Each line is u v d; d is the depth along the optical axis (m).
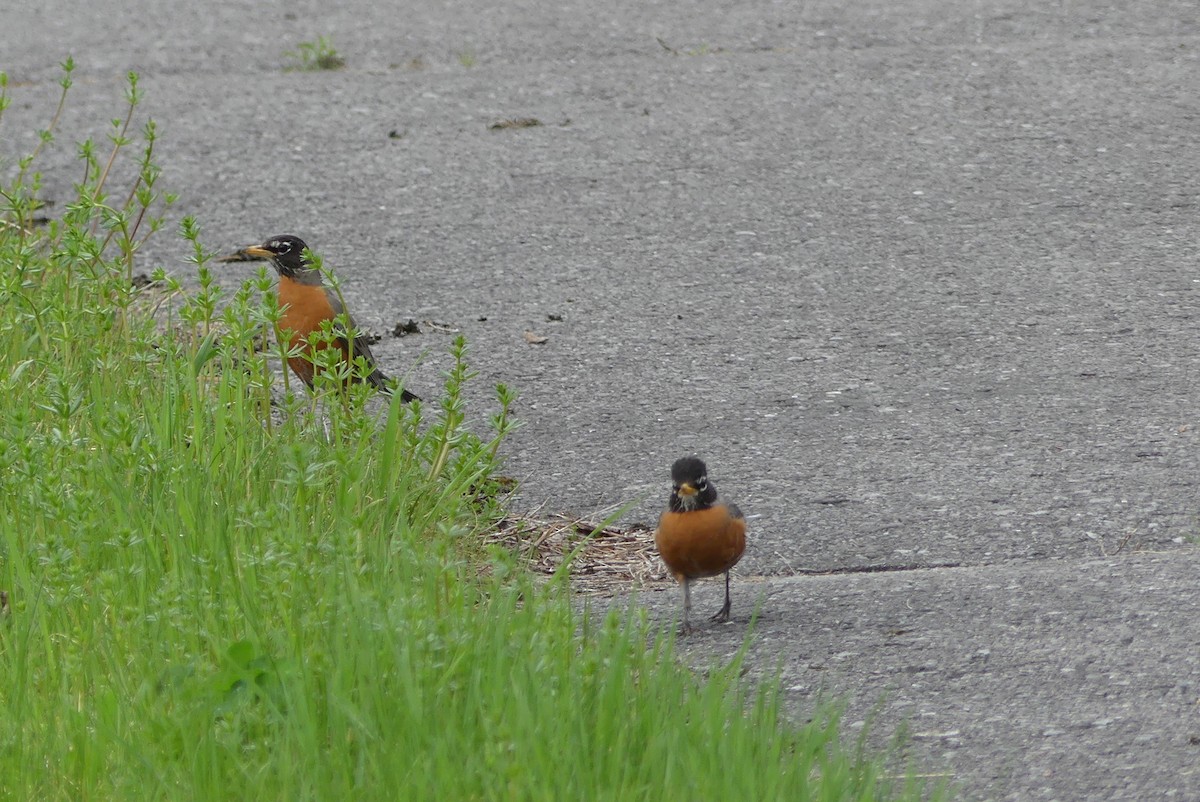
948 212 16.69
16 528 8.84
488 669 7.05
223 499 9.30
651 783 6.36
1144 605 8.79
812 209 16.97
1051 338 13.45
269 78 22.91
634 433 12.01
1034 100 19.91
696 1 25.94
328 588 7.85
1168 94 19.78
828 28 23.72
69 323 11.57
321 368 12.25
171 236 16.88
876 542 10.04
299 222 17.20
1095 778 6.95
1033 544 9.85
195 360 10.75
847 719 7.65
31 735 6.89
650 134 19.61
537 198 17.67
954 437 11.60
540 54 23.39
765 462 11.36
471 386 13.09
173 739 6.70
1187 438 11.33
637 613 9.08
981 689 7.89
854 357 13.29
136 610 7.70
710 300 14.75
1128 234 15.79
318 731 6.87
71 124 20.80
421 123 20.45
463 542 9.70
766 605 9.21
